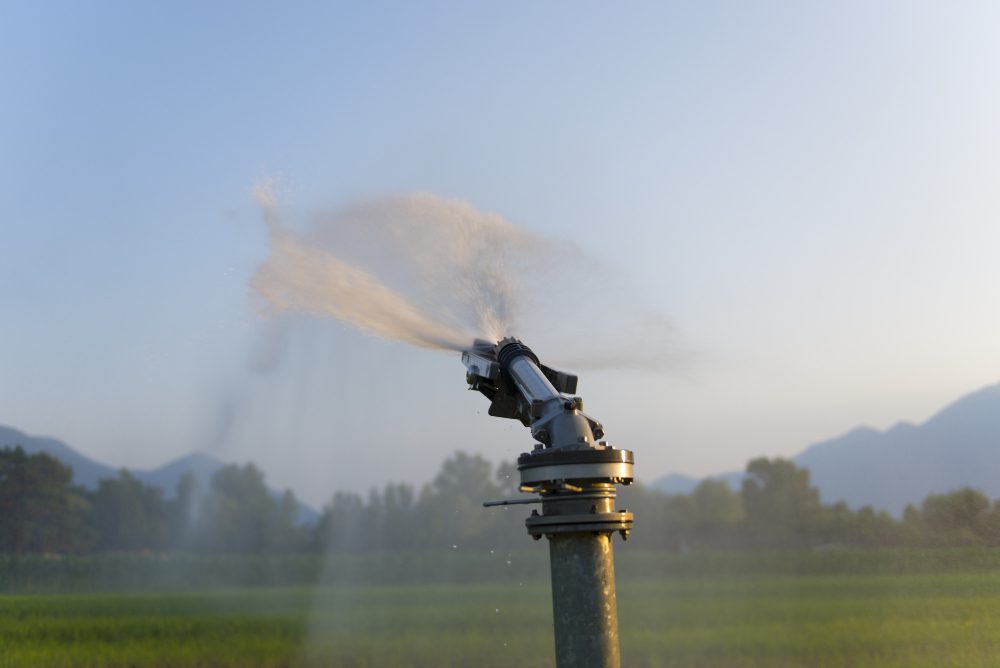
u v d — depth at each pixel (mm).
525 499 3604
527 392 3771
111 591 21938
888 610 12023
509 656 12852
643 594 15516
